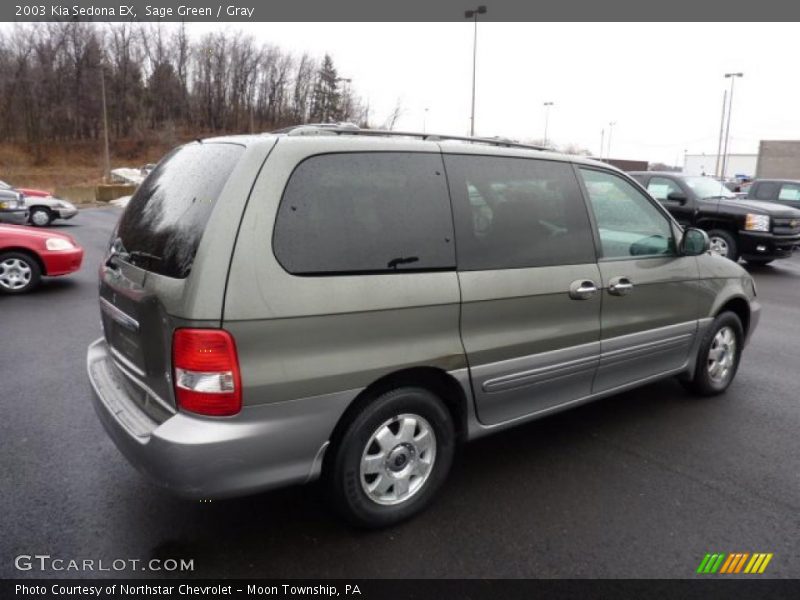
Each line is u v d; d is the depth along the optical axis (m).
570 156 3.63
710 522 3.00
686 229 4.14
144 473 2.49
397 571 2.61
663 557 2.72
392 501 2.88
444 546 2.78
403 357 2.74
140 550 2.71
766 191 15.28
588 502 3.16
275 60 77.25
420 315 2.79
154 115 76.06
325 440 2.59
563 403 3.57
